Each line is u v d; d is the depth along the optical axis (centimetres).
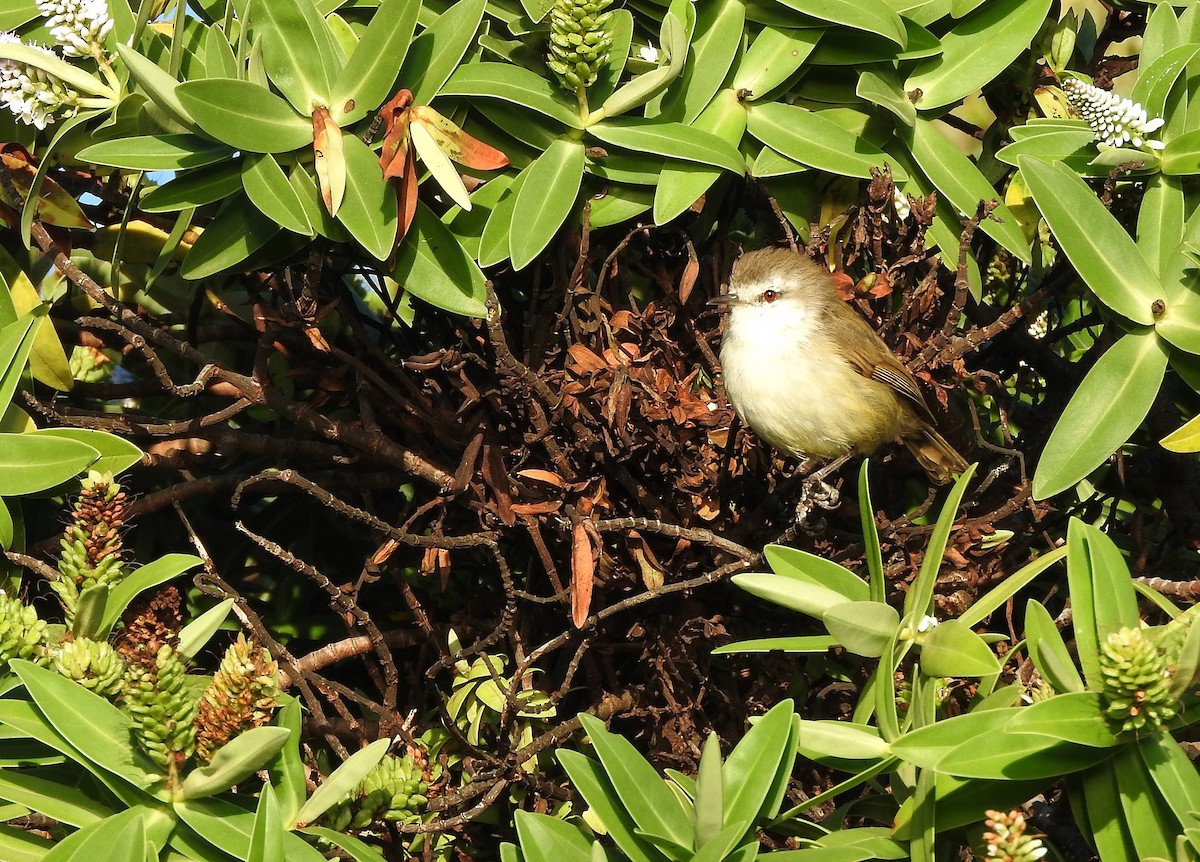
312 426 380
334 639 431
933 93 381
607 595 385
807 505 361
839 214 398
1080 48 444
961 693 360
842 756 285
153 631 306
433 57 343
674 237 411
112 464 342
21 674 281
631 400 364
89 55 362
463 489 370
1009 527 414
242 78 337
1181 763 262
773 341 391
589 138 357
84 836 273
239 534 439
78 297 420
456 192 320
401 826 333
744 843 280
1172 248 345
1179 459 420
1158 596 305
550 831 289
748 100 372
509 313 393
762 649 314
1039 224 409
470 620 407
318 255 357
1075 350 497
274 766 295
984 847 286
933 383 394
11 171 380
